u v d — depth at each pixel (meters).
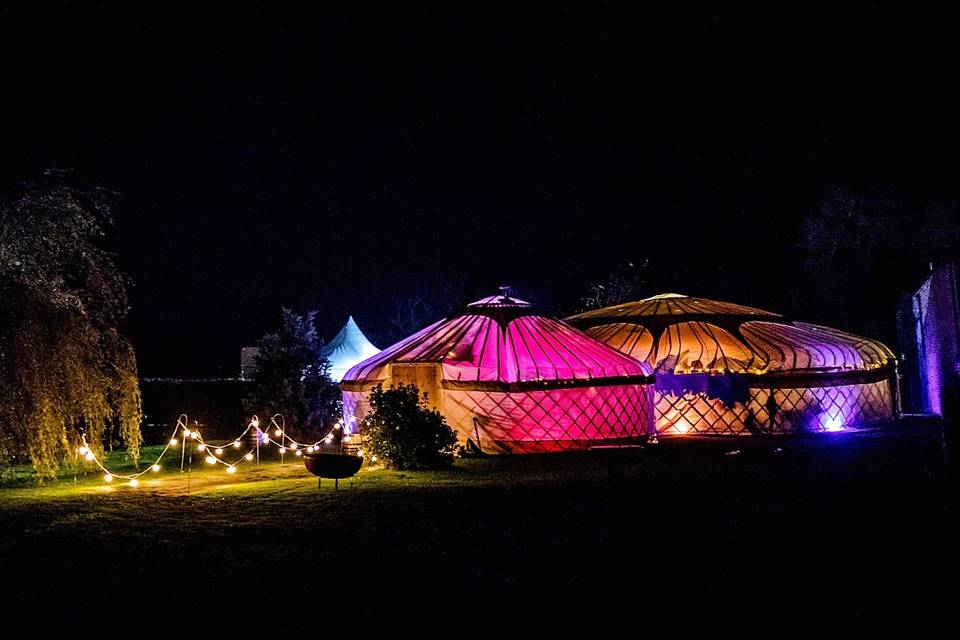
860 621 7.00
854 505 11.62
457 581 8.33
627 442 20.64
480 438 19.83
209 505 12.99
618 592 7.89
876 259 40.53
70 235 15.90
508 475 15.86
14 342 14.99
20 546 10.28
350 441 21.78
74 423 15.80
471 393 19.95
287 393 24.78
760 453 18.30
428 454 17.00
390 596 7.89
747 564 8.72
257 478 16.50
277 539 10.38
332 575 8.61
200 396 32.84
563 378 19.97
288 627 7.13
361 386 21.34
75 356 15.53
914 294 29.50
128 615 7.52
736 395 23.23
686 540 9.84
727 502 12.20
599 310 27.44
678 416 23.67
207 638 6.94
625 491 13.43
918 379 29.72
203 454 21.84
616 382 20.52
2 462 15.23
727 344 23.84
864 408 23.80
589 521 11.07
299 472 17.39
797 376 22.97
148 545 10.20
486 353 20.69
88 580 8.66
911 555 8.86
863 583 7.97
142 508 12.84
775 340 24.02
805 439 21.42
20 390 15.00
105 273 16.53
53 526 11.48
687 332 24.47
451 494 13.55
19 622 7.42
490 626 7.08
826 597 7.60
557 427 19.88
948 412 12.91
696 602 7.55
